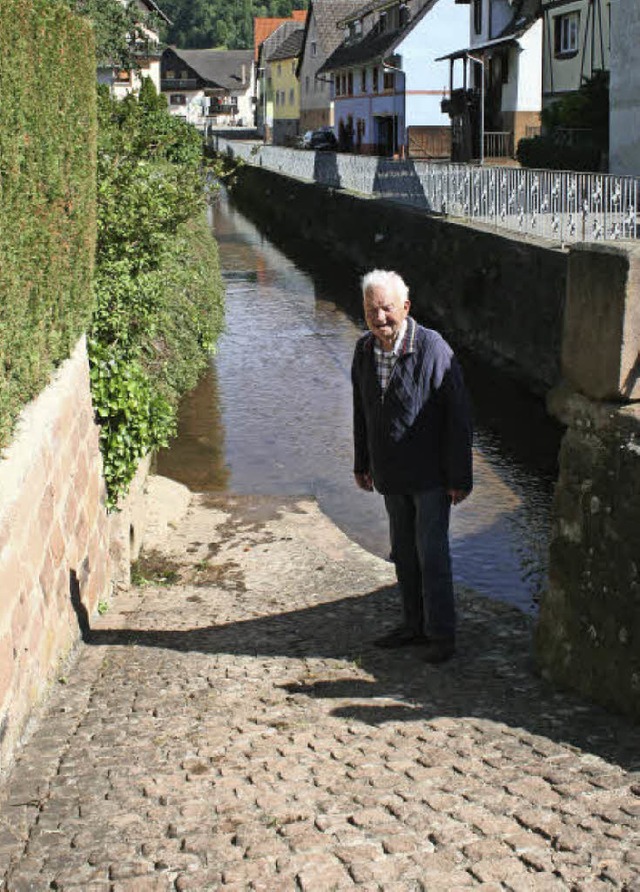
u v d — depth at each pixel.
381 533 10.23
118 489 7.56
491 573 9.27
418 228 24.77
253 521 10.10
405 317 5.36
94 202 7.65
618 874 3.06
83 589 6.31
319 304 25.06
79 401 6.48
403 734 4.34
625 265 4.41
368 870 3.16
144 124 18.59
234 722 4.57
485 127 41.88
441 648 5.54
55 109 5.98
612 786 3.69
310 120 80.69
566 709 4.61
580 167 28.89
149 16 30.53
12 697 4.26
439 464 5.46
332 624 6.56
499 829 3.37
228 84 138.12
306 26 80.25
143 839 3.48
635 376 4.55
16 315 4.90
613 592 4.54
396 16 56.44
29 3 5.35
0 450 4.67
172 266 12.86
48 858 3.40
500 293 18.84
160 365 11.88
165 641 6.18
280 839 3.40
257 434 13.97
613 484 4.53
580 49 35.12
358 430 5.78
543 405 16.36
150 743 4.36
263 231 42.38
